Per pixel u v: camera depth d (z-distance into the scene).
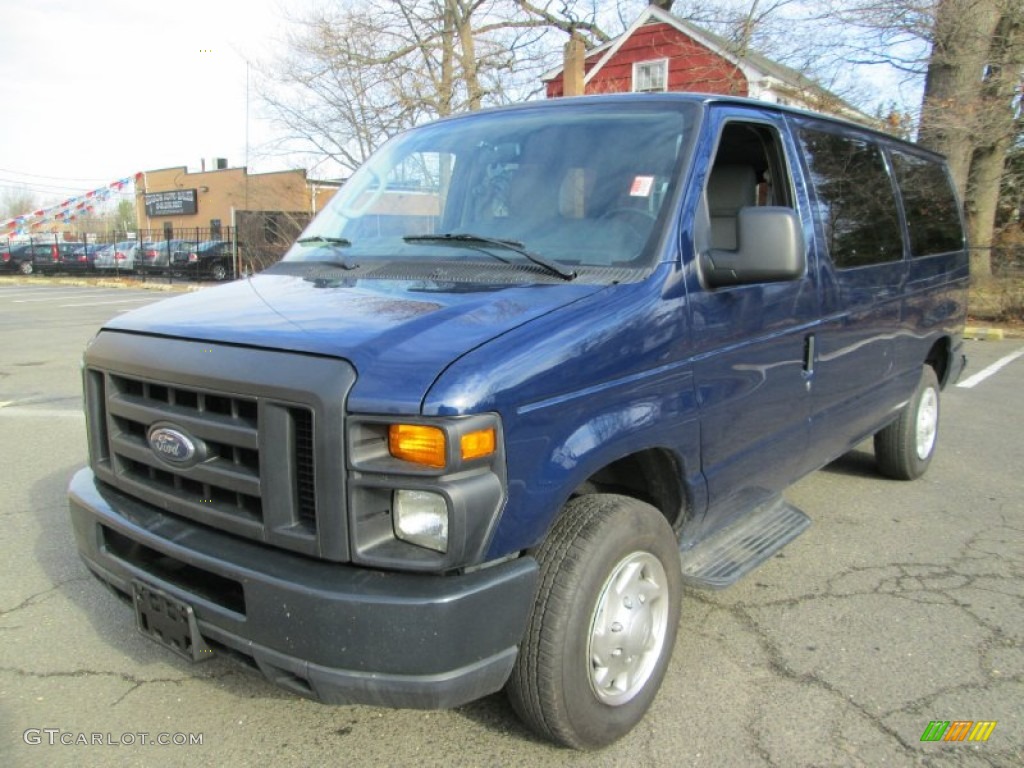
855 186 4.39
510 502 2.25
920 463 5.71
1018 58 14.72
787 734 2.88
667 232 2.87
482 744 2.81
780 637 3.56
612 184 3.10
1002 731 2.90
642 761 2.73
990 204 16.48
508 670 2.35
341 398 2.15
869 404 4.58
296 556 2.31
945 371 5.99
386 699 2.19
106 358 2.77
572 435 2.43
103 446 2.91
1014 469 6.10
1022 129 15.59
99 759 2.73
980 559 4.42
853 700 3.09
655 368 2.73
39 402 8.26
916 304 5.05
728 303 3.09
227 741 2.84
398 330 2.34
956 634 3.59
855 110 16.80
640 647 2.79
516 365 2.26
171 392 2.55
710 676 3.25
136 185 53.22
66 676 3.22
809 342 3.72
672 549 2.93
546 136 3.42
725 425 3.15
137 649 3.43
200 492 2.53
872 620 3.72
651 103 3.38
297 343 2.33
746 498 3.49
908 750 2.80
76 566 4.24
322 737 2.86
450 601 2.13
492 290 2.70
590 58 24.67
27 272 37.34
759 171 3.84
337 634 2.15
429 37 20.08
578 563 2.52
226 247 30.75
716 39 20.16
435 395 2.11
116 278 34.69
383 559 2.16
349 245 3.42
